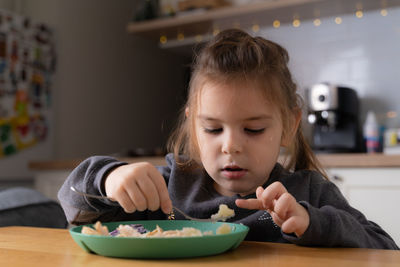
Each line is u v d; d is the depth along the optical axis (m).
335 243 0.76
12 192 1.71
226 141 0.95
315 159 1.29
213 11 2.94
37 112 3.09
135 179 0.81
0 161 2.89
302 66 3.03
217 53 1.05
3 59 2.89
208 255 0.67
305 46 3.02
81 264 0.61
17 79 2.97
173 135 1.45
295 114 1.18
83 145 3.38
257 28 3.17
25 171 3.04
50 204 1.75
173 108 4.23
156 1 3.34
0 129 2.87
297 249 0.73
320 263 0.62
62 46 3.27
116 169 0.88
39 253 0.69
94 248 0.66
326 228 0.76
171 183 1.19
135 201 0.80
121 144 3.68
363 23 2.85
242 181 0.97
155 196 0.81
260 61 1.03
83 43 3.42
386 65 2.79
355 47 2.88
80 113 3.37
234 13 2.88
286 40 3.09
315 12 2.86
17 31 2.97
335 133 2.61
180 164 1.21
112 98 3.62
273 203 0.79
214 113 0.96
